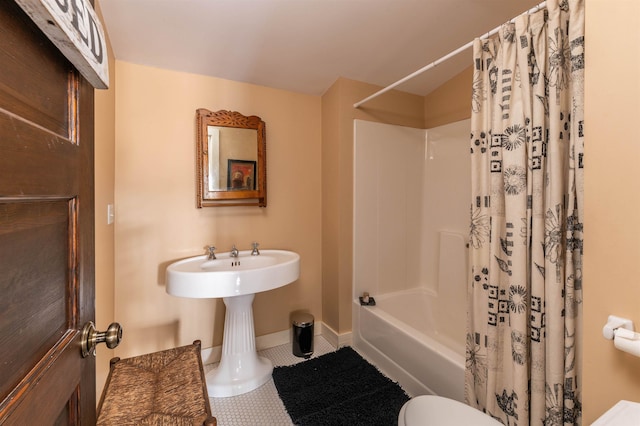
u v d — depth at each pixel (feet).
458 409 3.35
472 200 4.27
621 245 2.25
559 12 3.35
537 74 3.55
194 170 6.16
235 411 4.98
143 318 5.75
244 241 6.70
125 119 5.52
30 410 1.33
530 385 3.61
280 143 7.07
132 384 3.29
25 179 1.32
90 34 1.72
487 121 4.10
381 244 7.45
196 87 6.16
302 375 5.85
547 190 3.47
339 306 6.99
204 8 4.68
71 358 1.78
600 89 2.34
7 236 1.25
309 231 7.49
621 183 2.24
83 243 2.01
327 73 6.68
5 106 1.21
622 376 2.27
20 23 1.34
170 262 5.96
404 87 7.54
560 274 3.33
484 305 4.14
